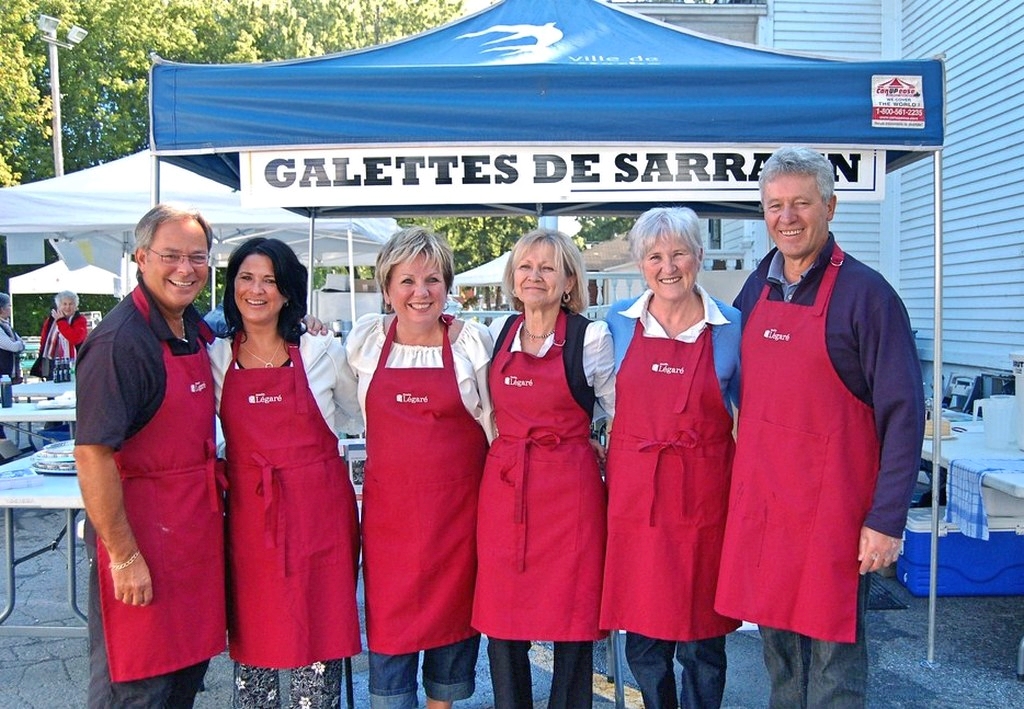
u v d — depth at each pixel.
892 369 2.14
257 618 2.37
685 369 2.46
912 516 4.40
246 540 2.37
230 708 3.19
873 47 8.55
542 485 2.45
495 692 2.56
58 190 6.52
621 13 4.25
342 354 2.55
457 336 2.57
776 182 2.21
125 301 2.22
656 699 2.62
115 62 24.72
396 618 2.49
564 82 3.27
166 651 2.21
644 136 3.28
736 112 3.28
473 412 2.56
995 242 6.98
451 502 2.51
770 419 2.29
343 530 2.45
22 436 8.98
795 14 8.52
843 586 2.20
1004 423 4.11
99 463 2.05
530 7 4.23
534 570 2.45
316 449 2.43
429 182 3.38
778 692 2.49
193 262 2.22
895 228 8.55
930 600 3.55
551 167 3.37
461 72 3.26
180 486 2.24
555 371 2.46
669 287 2.43
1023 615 4.06
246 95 3.28
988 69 7.04
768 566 2.29
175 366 2.23
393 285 2.45
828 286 2.23
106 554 2.18
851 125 3.30
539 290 2.43
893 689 3.28
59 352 10.19
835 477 2.21
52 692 3.33
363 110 3.28
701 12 8.70
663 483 2.45
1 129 21.27
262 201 3.38
